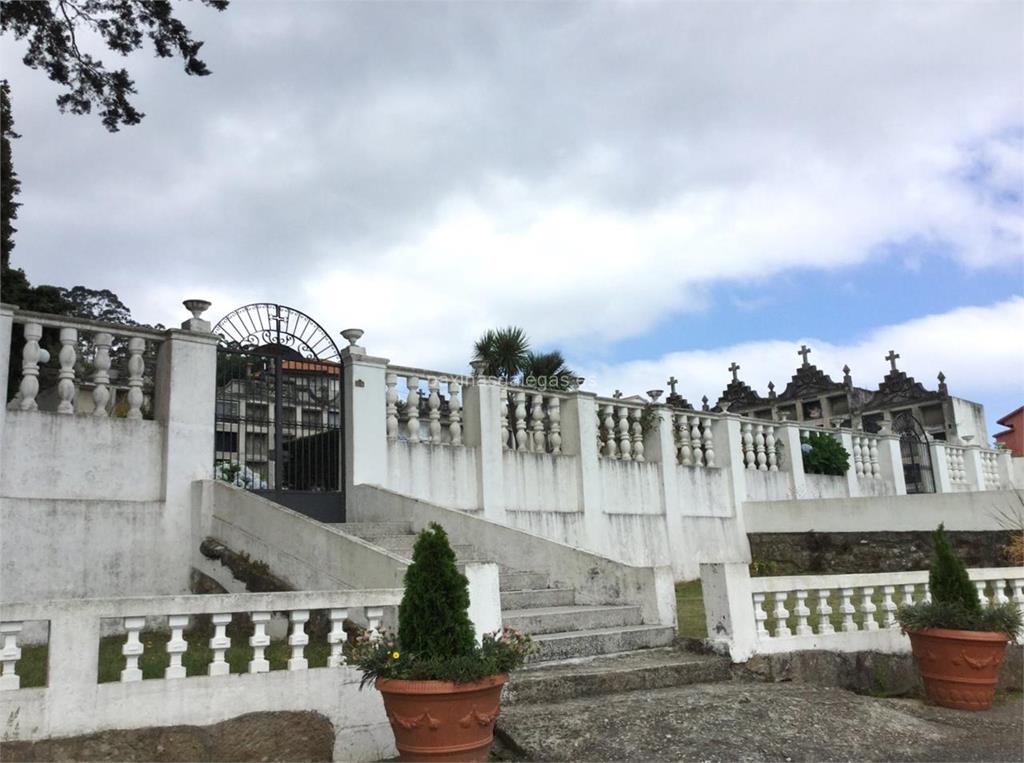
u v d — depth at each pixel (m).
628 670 8.02
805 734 6.89
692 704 7.33
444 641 5.79
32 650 8.59
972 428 30.02
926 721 7.88
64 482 9.79
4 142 16.44
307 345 12.97
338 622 6.73
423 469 13.51
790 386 33.06
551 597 10.09
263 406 12.22
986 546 15.56
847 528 17.45
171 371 10.81
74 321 10.23
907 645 9.86
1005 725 7.90
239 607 6.27
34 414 9.69
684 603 13.46
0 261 11.12
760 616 9.01
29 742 5.35
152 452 10.62
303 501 12.08
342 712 6.55
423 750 5.59
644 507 16.84
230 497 10.27
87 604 5.70
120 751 5.62
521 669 7.93
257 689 6.21
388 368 13.42
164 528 10.41
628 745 6.41
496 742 6.65
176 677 5.93
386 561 7.90
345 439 12.77
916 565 16.36
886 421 24.25
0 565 9.14
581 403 16.00
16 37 11.45
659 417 17.62
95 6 11.63
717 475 18.83
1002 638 8.48
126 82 12.20
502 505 14.26
